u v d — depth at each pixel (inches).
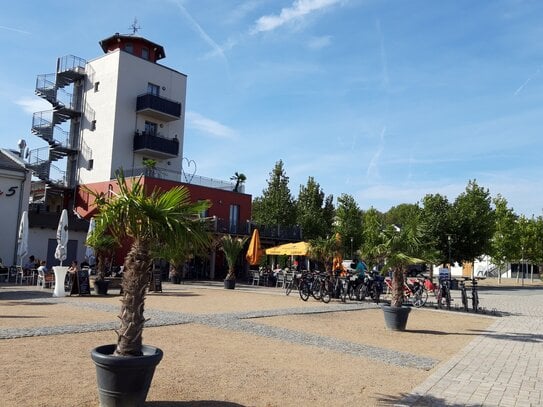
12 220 1098.1
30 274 932.0
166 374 258.1
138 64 1549.0
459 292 1363.2
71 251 1258.6
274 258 1476.4
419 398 243.4
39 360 269.1
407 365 322.3
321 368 297.4
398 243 491.5
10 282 925.8
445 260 1724.9
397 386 265.9
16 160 1154.7
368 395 243.8
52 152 1593.3
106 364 183.0
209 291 882.1
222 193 1464.1
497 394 259.4
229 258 981.2
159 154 1549.0
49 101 1603.1
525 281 2568.9
